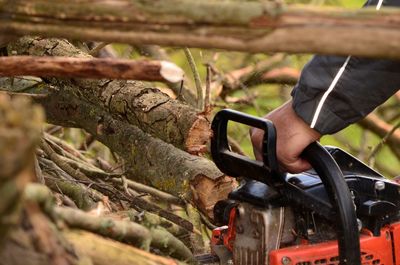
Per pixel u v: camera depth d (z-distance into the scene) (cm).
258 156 439
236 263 424
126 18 317
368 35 292
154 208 504
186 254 405
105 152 774
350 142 928
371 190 416
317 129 406
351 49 296
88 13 322
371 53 296
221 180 497
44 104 607
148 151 532
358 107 404
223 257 439
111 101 535
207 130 488
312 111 406
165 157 520
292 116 416
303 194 400
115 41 327
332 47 298
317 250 402
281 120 420
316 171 402
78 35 330
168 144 526
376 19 292
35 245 269
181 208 688
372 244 414
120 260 335
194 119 484
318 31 296
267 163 395
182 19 309
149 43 321
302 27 297
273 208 406
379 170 885
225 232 441
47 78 585
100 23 323
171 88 738
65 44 581
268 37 302
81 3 322
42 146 556
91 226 338
